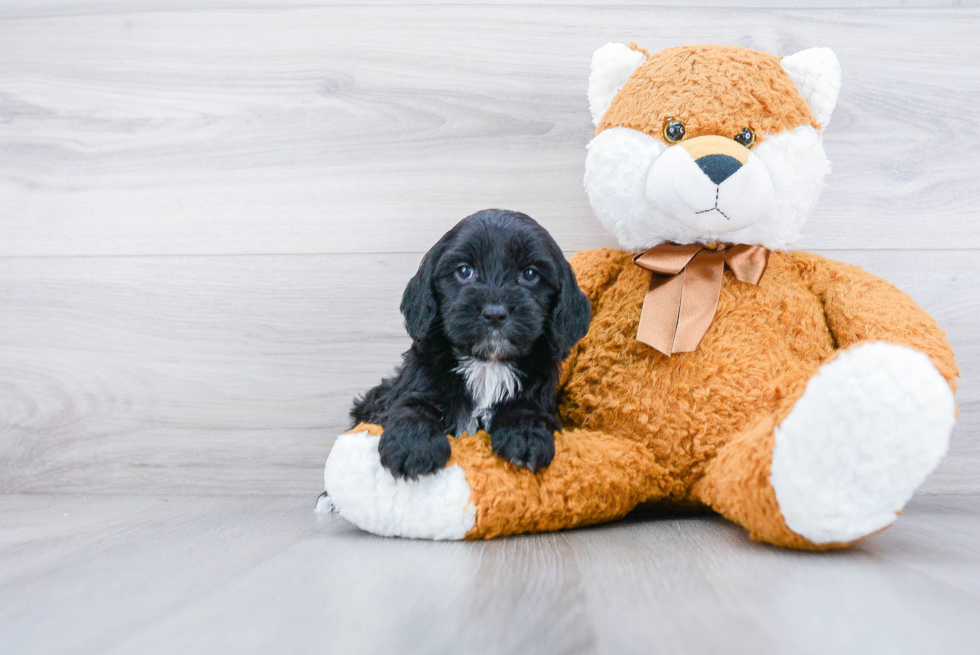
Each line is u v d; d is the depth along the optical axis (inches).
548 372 58.4
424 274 58.1
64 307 86.0
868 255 80.2
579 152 83.7
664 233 64.2
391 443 51.9
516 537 53.3
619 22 83.7
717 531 54.9
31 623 34.2
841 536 44.2
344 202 85.0
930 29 81.4
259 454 83.6
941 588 38.2
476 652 29.5
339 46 85.9
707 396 59.3
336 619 33.7
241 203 85.7
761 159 60.4
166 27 87.0
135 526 62.0
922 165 80.7
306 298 84.6
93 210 86.7
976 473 77.4
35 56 88.3
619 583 39.5
